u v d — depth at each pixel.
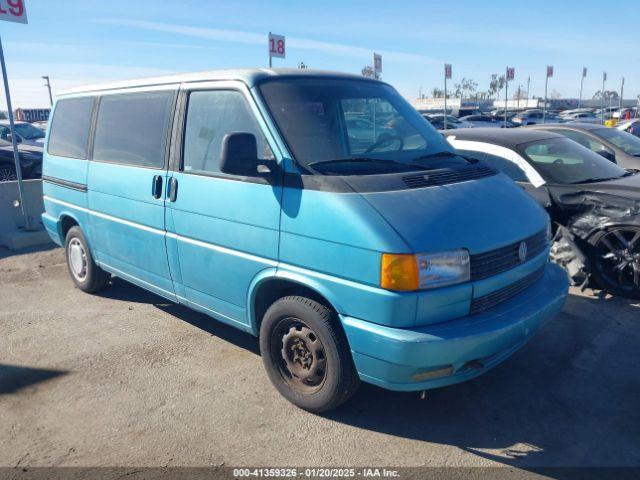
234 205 3.74
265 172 3.52
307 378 3.59
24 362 4.41
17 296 5.96
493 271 3.37
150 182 4.42
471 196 3.56
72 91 5.84
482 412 3.66
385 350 3.04
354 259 3.12
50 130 6.15
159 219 4.39
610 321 5.03
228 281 3.90
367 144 3.96
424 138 4.38
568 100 67.69
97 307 5.60
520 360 4.34
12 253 7.76
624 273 5.50
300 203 3.36
